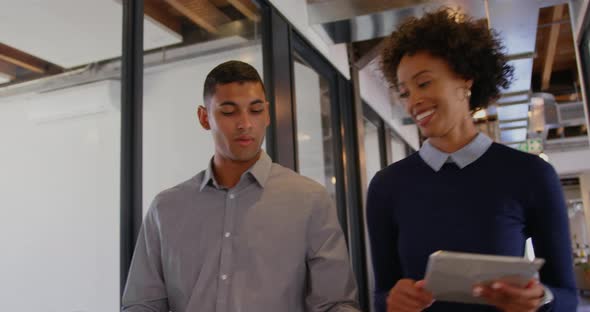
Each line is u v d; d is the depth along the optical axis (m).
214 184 1.37
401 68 1.20
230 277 1.26
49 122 2.88
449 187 1.15
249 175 1.37
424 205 1.17
